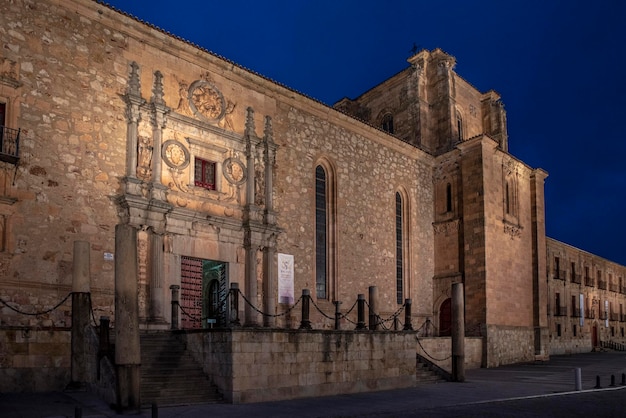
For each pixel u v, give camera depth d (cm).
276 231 2834
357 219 3400
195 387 1767
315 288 3064
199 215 2517
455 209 3872
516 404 1856
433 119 4262
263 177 2864
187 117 2548
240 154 2783
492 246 3697
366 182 3503
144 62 2450
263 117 2930
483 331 3538
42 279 2012
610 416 1598
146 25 2442
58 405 1530
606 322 6738
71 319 1931
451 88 4250
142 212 2308
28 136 2048
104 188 2239
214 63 2720
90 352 1783
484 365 3484
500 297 3712
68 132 2161
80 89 2220
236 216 2714
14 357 1831
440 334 3791
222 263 2686
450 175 3944
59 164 2119
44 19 2153
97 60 2289
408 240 3766
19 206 1992
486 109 4859
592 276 6550
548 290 5406
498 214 3819
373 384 2234
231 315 1997
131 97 2338
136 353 1498
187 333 1939
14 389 1814
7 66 2027
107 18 2338
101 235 2202
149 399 1636
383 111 4528
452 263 3825
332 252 3228
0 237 1933
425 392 2181
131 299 1515
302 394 1947
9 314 1914
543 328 4141
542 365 3728
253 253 2722
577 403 1886
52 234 2061
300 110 3153
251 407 1661
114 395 1498
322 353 2045
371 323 2486
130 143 2327
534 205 4303
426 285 3834
